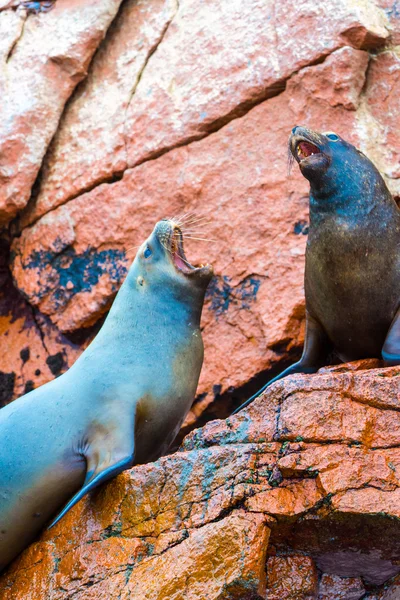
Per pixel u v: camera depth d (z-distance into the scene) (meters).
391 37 20.20
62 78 22.31
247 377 19.47
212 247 20.20
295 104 20.08
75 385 15.71
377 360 15.05
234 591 12.45
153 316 16.59
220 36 21.20
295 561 13.21
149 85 21.67
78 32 22.23
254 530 12.66
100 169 21.58
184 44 21.62
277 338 19.12
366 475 12.67
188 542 12.97
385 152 19.50
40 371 22.00
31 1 22.95
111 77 22.34
